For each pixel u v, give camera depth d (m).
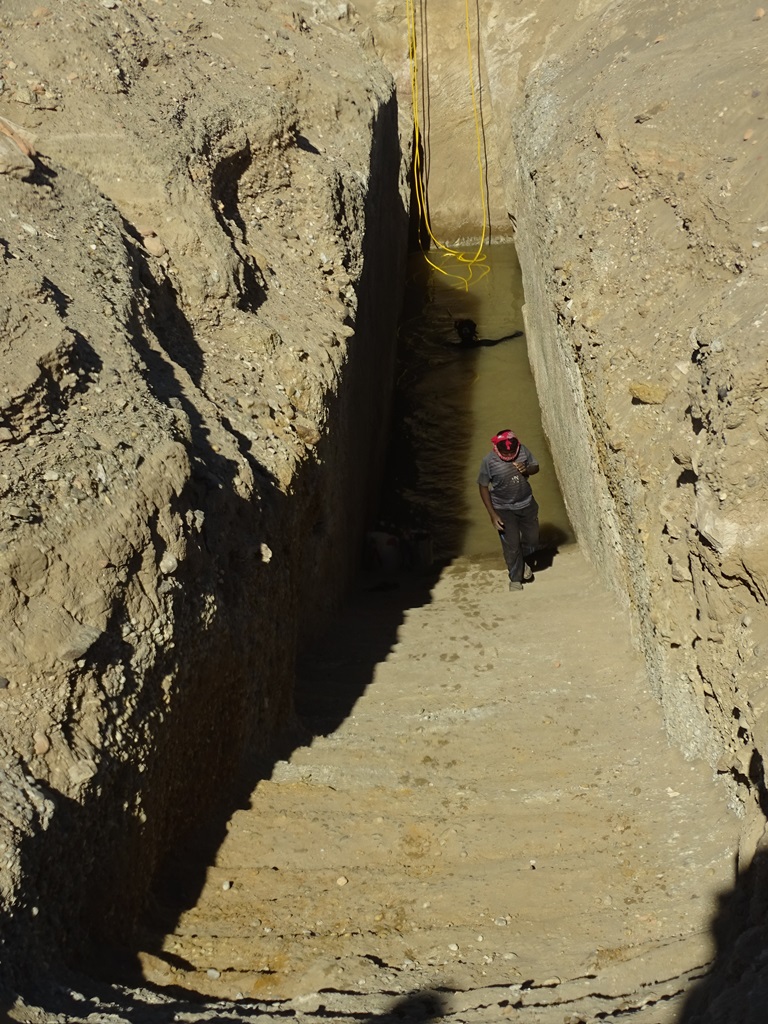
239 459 6.23
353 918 4.81
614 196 8.65
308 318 8.55
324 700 7.65
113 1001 3.68
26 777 3.83
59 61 8.23
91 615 4.33
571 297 8.85
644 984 4.22
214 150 8.67
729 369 4.95
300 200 9.59
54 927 3.81
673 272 7.64
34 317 5.10
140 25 9.86
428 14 17.59
